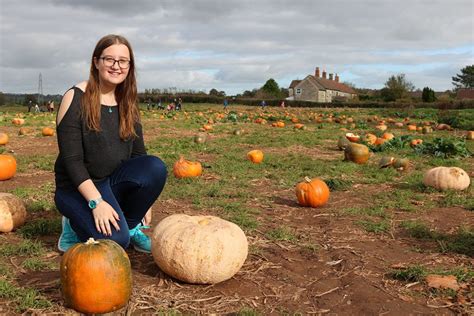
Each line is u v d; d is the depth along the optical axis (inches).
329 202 273.6
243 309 131.6
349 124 1015.0
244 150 516.1
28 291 141.3
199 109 2073.1
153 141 610.2
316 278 159.8
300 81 4330.7
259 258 177.3
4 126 829.2
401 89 3230.8
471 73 5157.5
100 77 162.7
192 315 131.3
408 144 578.9
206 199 271.4
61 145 159.9
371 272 165.0
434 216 242.4
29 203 250.1
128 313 131.3
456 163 434.3
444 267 169.9
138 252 182.2
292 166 396.5
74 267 125.4
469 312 134.9
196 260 146.7
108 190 166.7
